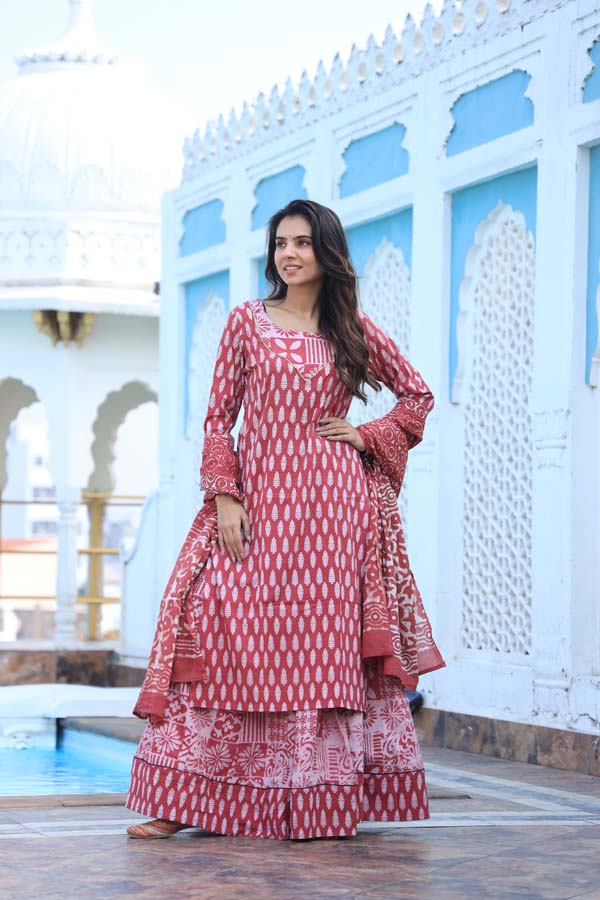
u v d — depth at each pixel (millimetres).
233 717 2900
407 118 5844
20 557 18047
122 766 5152
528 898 2365
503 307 5398
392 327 6172
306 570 2922
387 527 3043
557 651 4809
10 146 9586
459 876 2533
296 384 2971
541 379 4930
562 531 4820
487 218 5449
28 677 8938
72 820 3104
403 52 5863
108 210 9484
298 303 3074
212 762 2881
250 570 2934
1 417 10750
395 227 6094
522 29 5098
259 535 2949
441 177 5602
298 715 2867
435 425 5645
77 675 9023
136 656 8727
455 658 5590
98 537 10484
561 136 4871
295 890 2383
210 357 7871
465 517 5609
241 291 7305
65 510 9438
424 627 3045
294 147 6754
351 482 2988
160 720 2893
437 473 5629
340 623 2914
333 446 2994
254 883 2428
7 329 9633
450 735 5359
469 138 5465
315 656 2893
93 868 2539
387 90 5984
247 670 2887
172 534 8141
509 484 5344
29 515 33875
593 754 4562
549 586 4859
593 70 4758
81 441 9523
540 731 4840
